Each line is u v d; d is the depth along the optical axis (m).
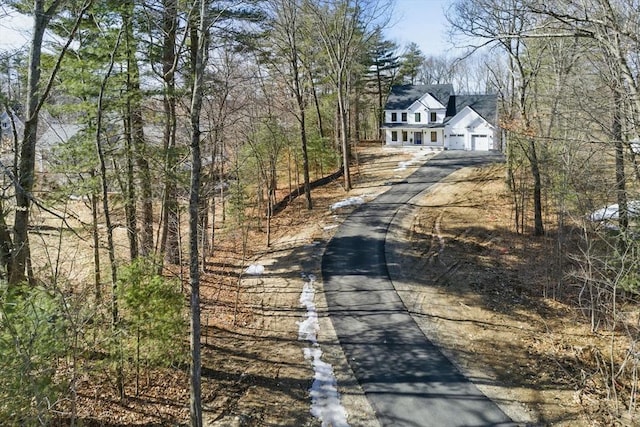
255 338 13.52
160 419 9.53
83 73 11.65
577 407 10.06
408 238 22.09
